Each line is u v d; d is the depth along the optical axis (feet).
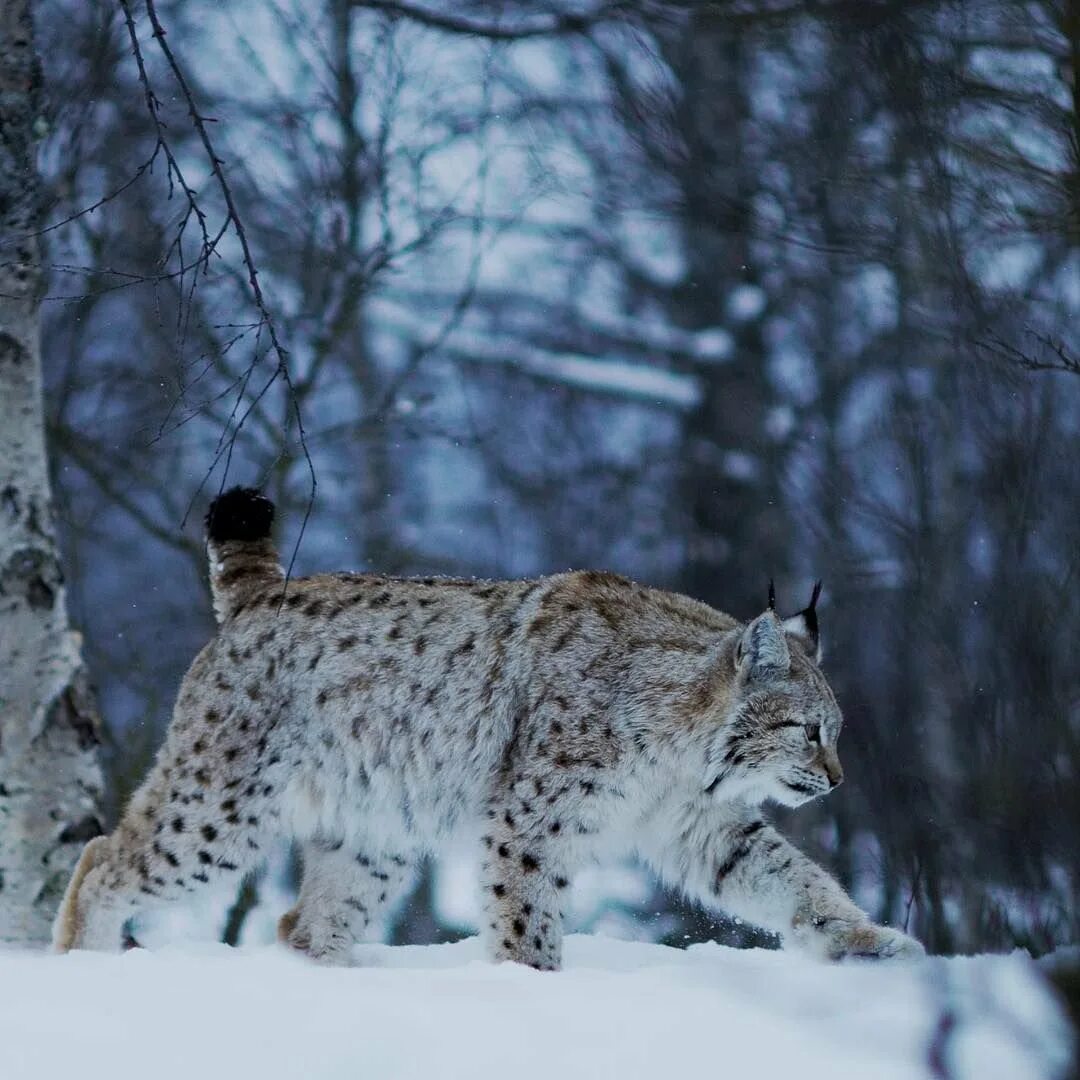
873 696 54.24
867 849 52.39
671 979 26.45
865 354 83.10
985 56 38.70
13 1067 20.29
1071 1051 14.67
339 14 83.61
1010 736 23.15
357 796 35.99
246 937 55.72
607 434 101.96
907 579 54.80
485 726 35.14
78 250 60.80
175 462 69.92
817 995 25.08
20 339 40.88
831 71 54.34
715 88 74.43
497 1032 21.94
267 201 79.30
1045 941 20.12
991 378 35.70
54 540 41.16
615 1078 20.40
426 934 61.11
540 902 33.94
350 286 70.59
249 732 35.68
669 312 98.99
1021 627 25.43
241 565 37.14
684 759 34.60
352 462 81.76
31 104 41.09
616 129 84.53
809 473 80.48
